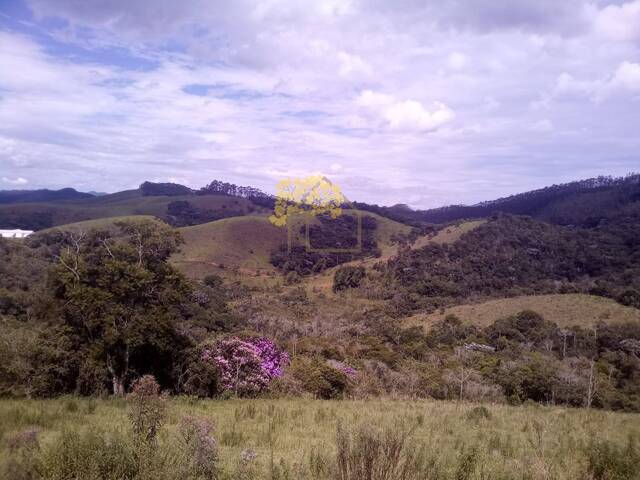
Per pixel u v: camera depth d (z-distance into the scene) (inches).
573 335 2041.1
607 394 1268.5
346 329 2220.7
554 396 1209.4
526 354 1800.0
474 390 1127.0
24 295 1246.9
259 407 551.2
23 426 359.9
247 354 884.6
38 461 206.1
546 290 2876.5
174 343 805.9
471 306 2753.4
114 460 196.2
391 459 206.7
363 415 495.5
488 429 446.3
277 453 297.4
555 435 413.7
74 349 748.0
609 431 458.6
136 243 837.8
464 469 238.7
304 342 1610.5
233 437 334.6
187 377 800.3
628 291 2384.4
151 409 254.2
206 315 1528.1
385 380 1190.9
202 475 208.7
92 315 738.8
